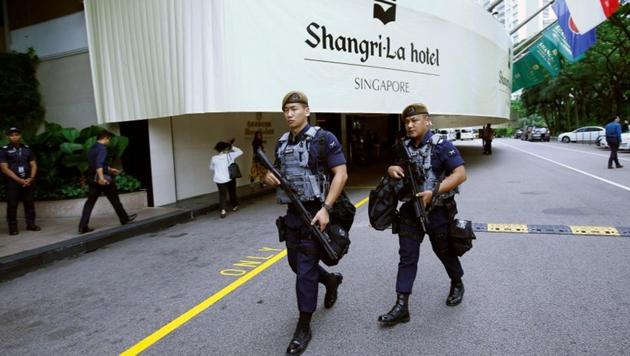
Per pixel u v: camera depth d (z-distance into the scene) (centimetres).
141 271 524
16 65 1033
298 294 303
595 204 787
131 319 376
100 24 927
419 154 329
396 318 329
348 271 467
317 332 326
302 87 894
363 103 1022
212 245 634
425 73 1203
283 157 310
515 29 2064
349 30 982
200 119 1098
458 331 318
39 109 1073
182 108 814
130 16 874
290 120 305
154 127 946
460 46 1355
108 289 464
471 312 349
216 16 775
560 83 4044
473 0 1438
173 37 814
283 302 394
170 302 411
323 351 297
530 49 2312
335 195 295
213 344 319
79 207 842
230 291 430
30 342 344
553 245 533
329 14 938
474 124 2411
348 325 336
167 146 980
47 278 519
